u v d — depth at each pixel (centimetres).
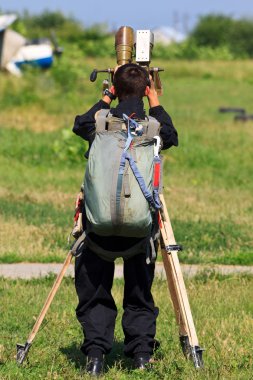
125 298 2247
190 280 3569
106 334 2197
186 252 4191
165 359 2292
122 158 2092
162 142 2219
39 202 5478
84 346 2206
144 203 2086
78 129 2220
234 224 4894
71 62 16200
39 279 3516
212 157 7844
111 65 15875
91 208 2106
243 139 9369
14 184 6244
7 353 2392
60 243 4294
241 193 6225
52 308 2977
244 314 2950
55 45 18250
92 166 2111
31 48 16538
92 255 2200
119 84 2231
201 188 6400
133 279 2217
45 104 11112
